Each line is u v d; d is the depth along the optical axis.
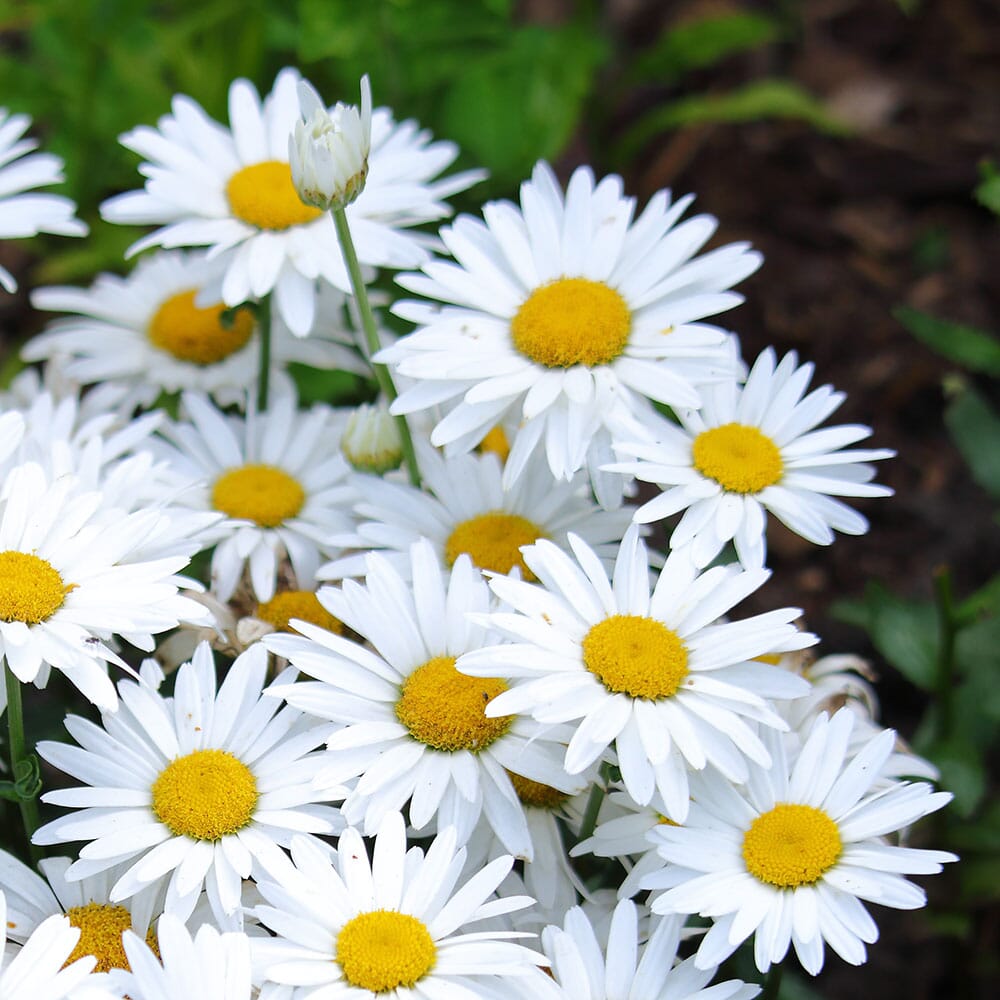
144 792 0.90
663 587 0.90
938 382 1.25
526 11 1.53
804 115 1.38
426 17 1.24
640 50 1.54
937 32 1.53
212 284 1.01
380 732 0.90
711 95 1.51
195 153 1.01
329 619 0.97
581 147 1.39
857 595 1.15
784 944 0.87
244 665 0.91
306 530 0.99
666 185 1.42
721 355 0.94
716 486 0.93
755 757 0.87
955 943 1.05
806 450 0.94
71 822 0.90
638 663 0.88
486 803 0.90
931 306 1.30
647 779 0.88
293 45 1.30
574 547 0.91
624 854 0.92
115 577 0.90
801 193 1.41
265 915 0.86
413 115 1.27
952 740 1.04
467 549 0.96
